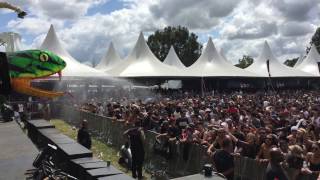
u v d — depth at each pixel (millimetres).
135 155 11508
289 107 20797
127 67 44875
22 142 8297
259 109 18438
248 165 8516
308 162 7918
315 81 63031
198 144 10102
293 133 9758
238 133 10570
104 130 18750
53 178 5445
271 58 59219
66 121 27156
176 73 45094
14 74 4438
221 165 7621
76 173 6938
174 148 11250
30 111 26922
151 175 12242
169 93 48625
